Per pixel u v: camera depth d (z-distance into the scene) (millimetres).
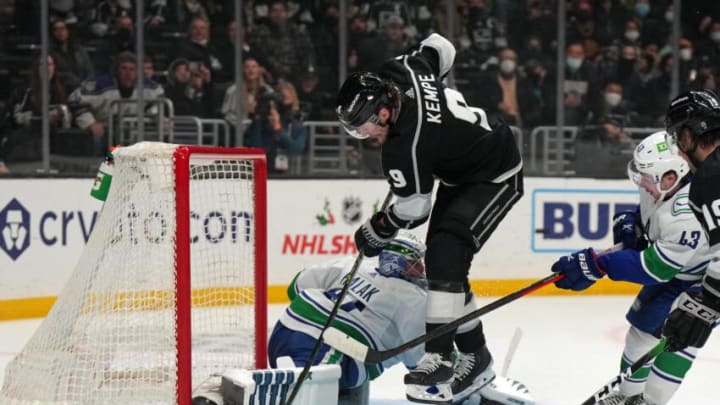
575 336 14734
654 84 21344
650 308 8719
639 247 8961
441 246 7578
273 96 19750
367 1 20344
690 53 21750
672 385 8352
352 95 7285
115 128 18953
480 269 18781
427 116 7434
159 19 19125
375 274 8875
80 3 18641
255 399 7754
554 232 19188
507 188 7836
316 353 7852
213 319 9320
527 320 16156
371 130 7445
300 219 18156
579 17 21031
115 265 8031
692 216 7793
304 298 8812
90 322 8086
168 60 19219
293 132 19891
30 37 18156
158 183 7789
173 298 7734
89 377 8031
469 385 8977
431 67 8492
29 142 18234
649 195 8562
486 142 7688
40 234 16094
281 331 8859
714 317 6734
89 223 16609
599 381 11633
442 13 20781
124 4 18859
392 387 10914
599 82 21047
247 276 9227
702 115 6730
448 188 8031
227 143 19594
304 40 19938
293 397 7723
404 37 20578
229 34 19531
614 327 15547
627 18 21266
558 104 20594
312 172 19984
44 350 8242
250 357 9180
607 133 21062
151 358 7965
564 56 20578
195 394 7902
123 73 18875
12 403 8180
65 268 16375
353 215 18516
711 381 11625
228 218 9250
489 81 20844
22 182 15914
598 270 7871
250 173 9102
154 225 7879
